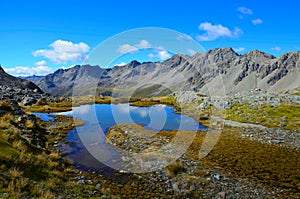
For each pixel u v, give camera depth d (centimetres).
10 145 1440
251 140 2842
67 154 2081
